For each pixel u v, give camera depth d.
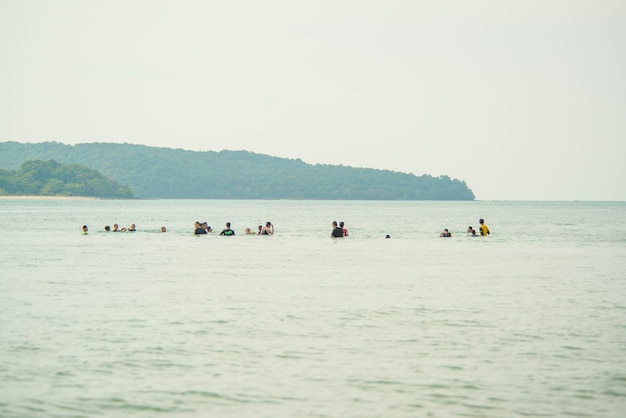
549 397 18.62
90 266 47.97
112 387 19.28
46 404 18.00
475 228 113.62
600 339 24.77
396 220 149.75
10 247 65.38
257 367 21.12
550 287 38.16
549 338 24.89
